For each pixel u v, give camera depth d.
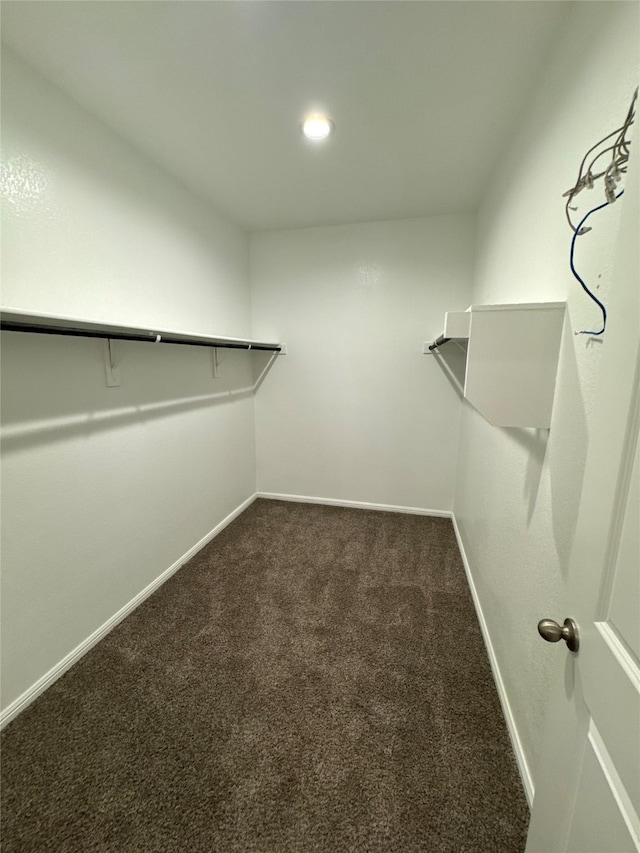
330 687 1.40
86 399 1.53
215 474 2.62
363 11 1.04
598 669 0.54
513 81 1.30
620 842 0.45
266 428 3.23
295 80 1.31
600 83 0.84
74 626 1.51
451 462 2.88
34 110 1.26
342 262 2.79
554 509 0.98
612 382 0.55
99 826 0.98
